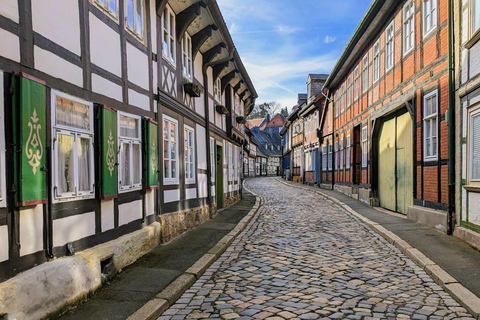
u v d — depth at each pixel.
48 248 4.02
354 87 16.78
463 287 4.79
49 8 4.17
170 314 4.24
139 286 4.95
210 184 11.91
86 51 4.92
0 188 3.38
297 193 22.41
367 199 14.41
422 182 9.42
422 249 6.76
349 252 7.12
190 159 10.10
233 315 4.15
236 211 13.82
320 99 25.42
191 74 10.36
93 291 4.60
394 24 11.52
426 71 9.09
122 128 5.94
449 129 7.72
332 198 16.89
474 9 6.89
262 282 5.37
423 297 4.65
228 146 16.25
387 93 12.12
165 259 6.34
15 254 3.54
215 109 13.62
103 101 5.34
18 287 3.40
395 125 11.91
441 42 8.32
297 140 35.28
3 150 3.43
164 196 7.90
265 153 75.31
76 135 4.61
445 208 8.13
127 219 6.08
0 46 3.44
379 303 4.45
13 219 3.53
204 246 7.44
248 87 17.91
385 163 12.95
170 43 8.56
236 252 7.30
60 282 3.97
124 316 3.96
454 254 6.35
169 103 8.16
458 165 7.52
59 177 4.30
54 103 4.19
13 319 3.31
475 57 6.77
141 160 6.62
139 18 6.82
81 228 4.70
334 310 4.23
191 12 8.89
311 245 7.82
